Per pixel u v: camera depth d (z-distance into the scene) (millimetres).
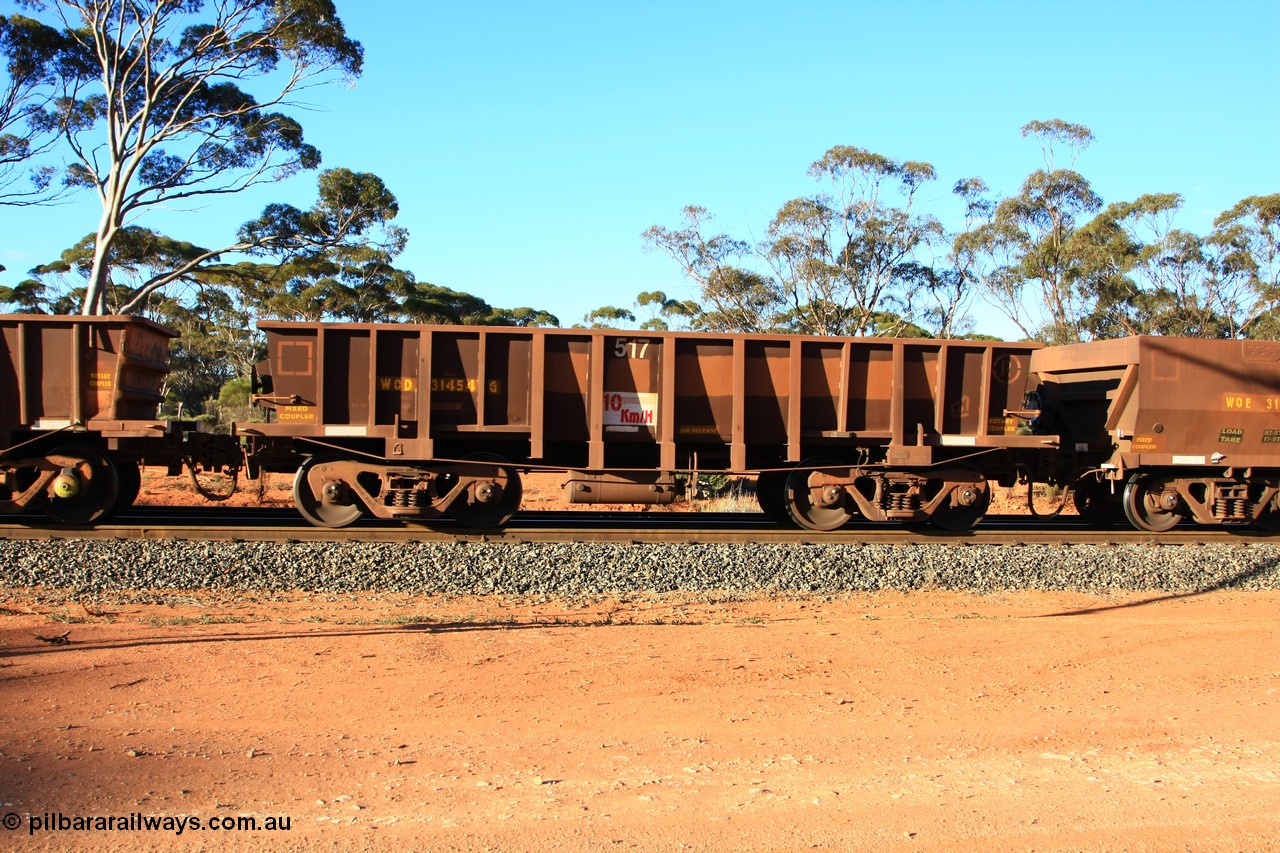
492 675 6875
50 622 8688
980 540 12953
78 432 11859
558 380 12602
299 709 6004
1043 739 5594
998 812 4473
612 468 12688
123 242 39969
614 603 10398
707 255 38938
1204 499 14344
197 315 51656
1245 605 10766
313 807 4426
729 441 12969
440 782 4766
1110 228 38875
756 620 9430
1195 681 6918
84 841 4035
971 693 6551
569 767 5012
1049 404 14836
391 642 7918
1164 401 13477
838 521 13391
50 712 5848
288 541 11344
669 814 4383
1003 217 38062
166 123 29266
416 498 12258
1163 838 4223
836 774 4953
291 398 12109
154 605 9703
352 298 44781
